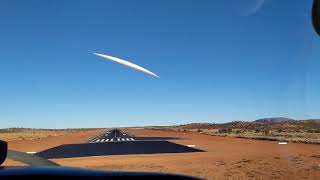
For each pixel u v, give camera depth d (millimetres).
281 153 33875
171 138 70250
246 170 21828
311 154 32125
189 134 97375
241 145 47344
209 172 21016
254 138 66875
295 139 62969
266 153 34375
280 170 21703
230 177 19047
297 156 30188
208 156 31797
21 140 69938
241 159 28484
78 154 35188
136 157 31453
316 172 20734
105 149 41594
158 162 26984
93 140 65125
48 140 69125
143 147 44469
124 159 29734
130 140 62312
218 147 43969
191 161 27438
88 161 28344
